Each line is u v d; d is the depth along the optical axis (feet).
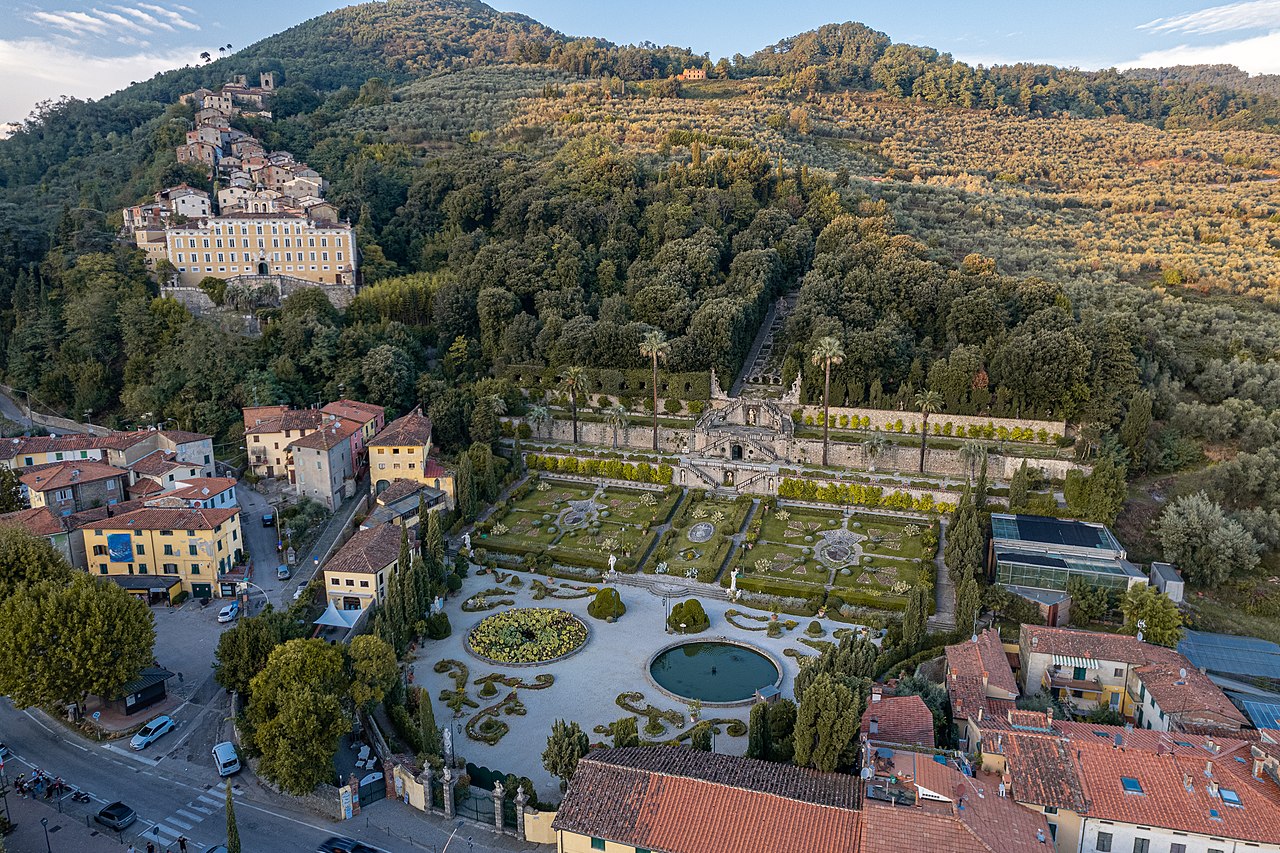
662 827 224.74
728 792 231.71
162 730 309.63
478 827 260.21
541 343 632.79
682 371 609.01
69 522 414.00
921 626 359.46
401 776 273.13
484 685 343.87
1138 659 325.21
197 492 439.63
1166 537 428.15
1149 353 558.56
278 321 618.03
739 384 630.33
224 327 612.29
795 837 216.74
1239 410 507.30
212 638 375.66
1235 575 422.41
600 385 618.85
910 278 624.59
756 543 479.00
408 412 601.62
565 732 269.23
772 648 377.71
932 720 278.05
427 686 346.54
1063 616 394.52
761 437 559.79
